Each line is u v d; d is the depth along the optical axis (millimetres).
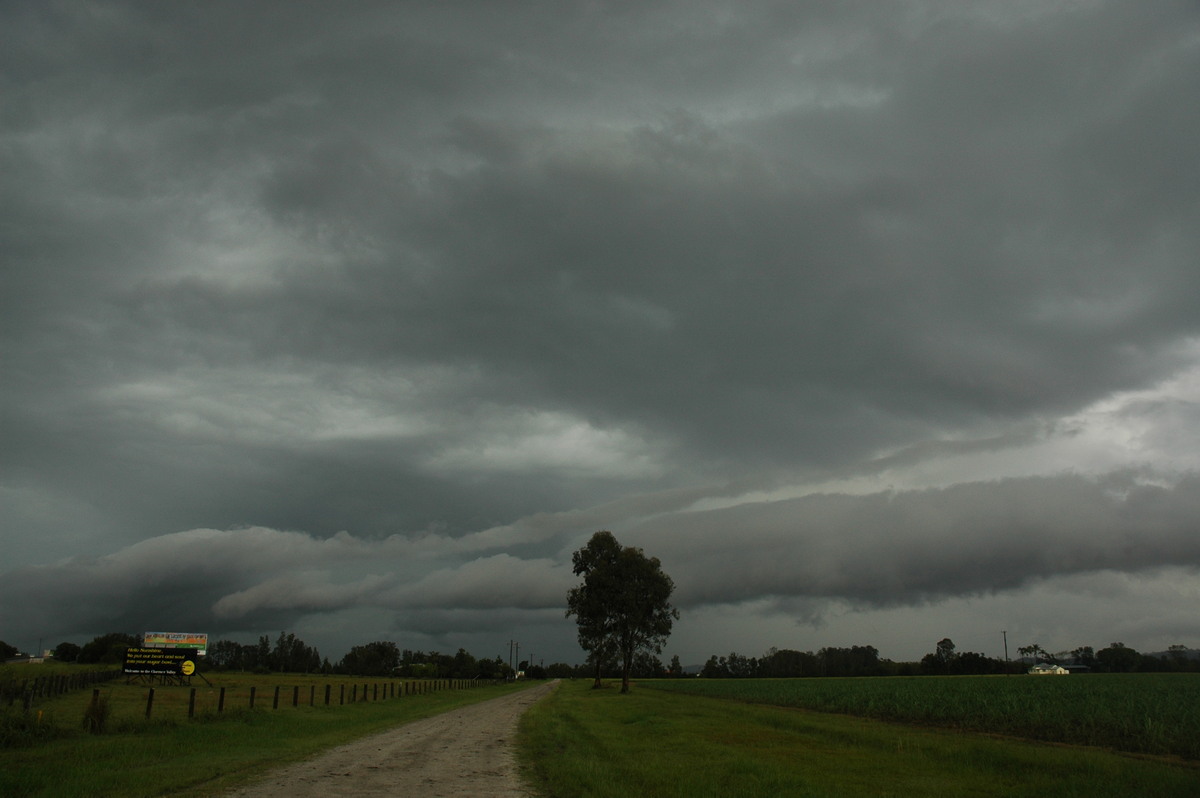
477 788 15508
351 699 49656
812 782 17016
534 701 58688
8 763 17531
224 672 136250
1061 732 29906
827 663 192250
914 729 33281
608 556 84500
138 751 20281
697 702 57281
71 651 152375
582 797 14492
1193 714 30281
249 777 16531
